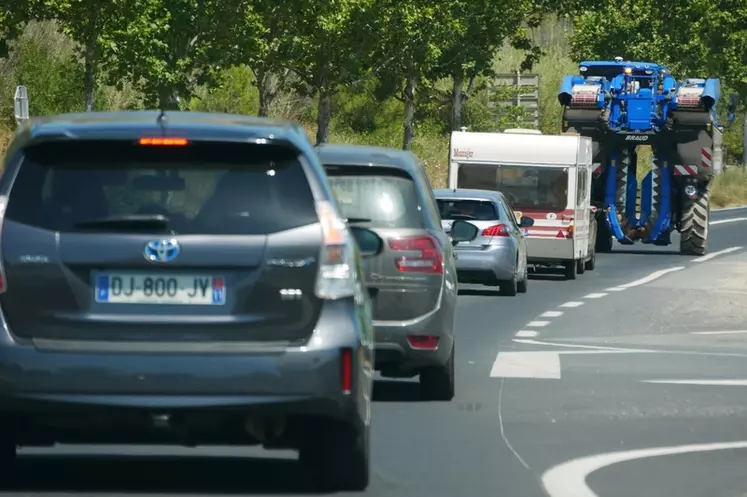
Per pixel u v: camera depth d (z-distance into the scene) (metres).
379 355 37.91
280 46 123.44
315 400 23.95
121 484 27.02
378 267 37.81
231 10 106.88
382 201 38.44
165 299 23.78
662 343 57.94
